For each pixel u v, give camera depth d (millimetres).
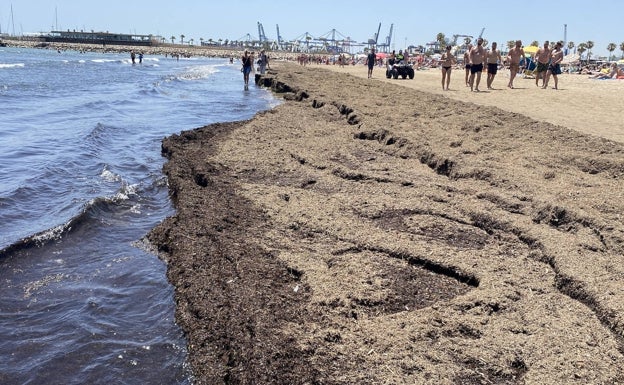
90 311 5656
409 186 9164
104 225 8266
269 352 4410
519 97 18828
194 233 7195
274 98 27891
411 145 11641
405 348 4512
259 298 5340
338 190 9031
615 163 9219
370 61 33719
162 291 6086
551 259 6090
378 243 6684
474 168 9438
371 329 4812
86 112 20688
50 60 71438
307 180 9781
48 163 11867
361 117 15484
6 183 10227
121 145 14383
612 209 7215
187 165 10977
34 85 32469
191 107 23375
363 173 9844
